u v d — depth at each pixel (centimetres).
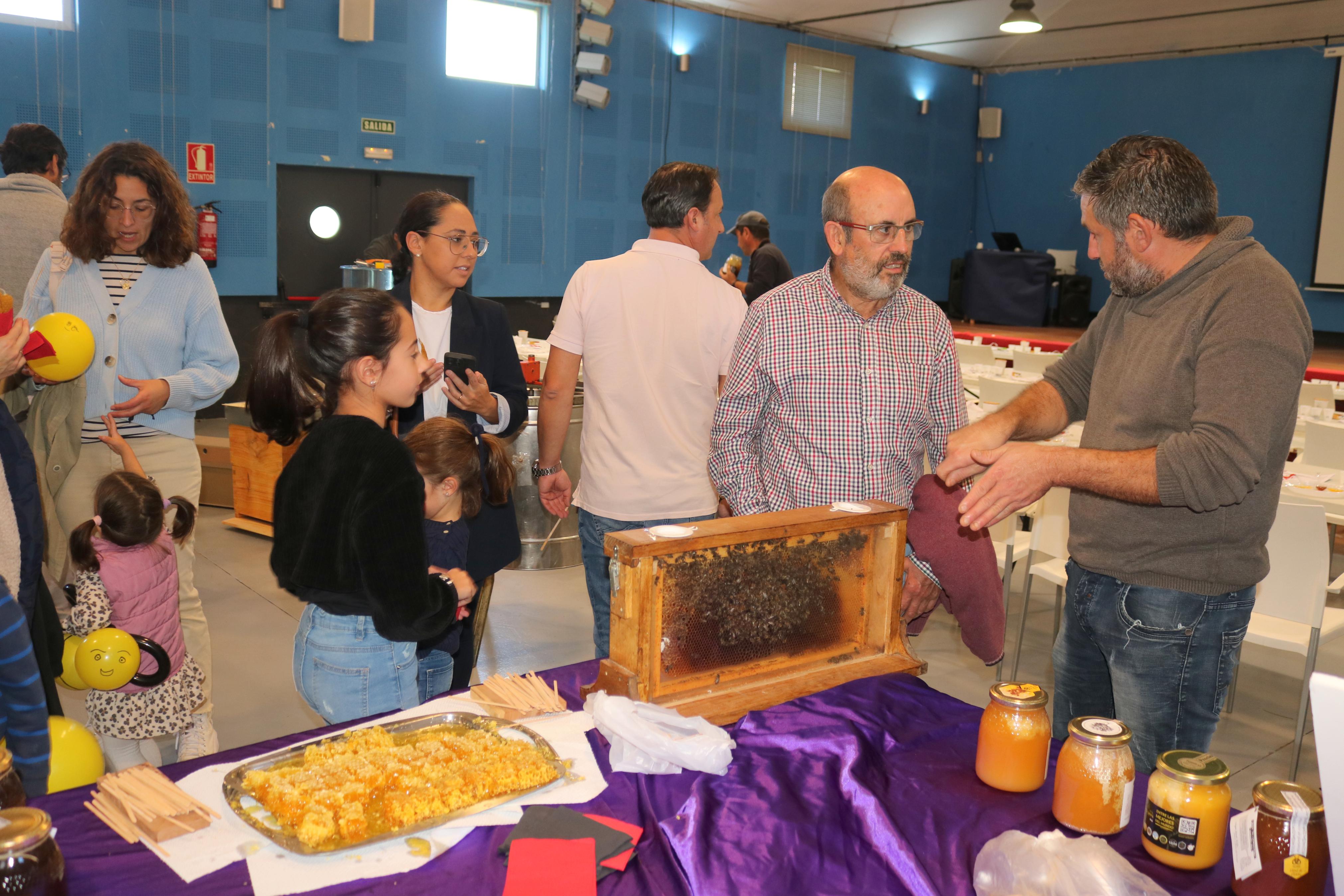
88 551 211
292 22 746
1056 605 360
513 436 231
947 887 105
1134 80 1180
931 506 185
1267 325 146
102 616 210
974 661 347
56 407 223
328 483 138
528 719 134
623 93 940
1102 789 111
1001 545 342
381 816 109
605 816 114
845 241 188
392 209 825
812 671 153
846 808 117
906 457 201
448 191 855
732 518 149
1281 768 274
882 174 188
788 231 1102
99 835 107
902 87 1190
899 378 197
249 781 113
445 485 188
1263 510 158
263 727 283
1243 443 142
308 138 767
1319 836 97
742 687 146
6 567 146
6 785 102
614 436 233
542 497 256
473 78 845
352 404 143
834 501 196
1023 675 336
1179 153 158
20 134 293
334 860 103
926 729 138
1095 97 1207
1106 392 171
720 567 140
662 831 111
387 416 150
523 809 113
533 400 416
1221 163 1135
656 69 961
